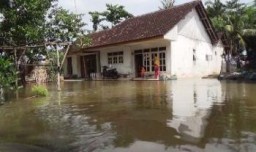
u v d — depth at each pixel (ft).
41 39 61.00
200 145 16.96
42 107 32.99
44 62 71.46
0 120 26.40
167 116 25.29
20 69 63.41
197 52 84.79
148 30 77.15
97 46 87.66
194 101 33.50
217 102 32.40
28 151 17.35
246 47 99.71
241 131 19.65
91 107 31.71
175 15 77.92
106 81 76.13
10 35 56.18
